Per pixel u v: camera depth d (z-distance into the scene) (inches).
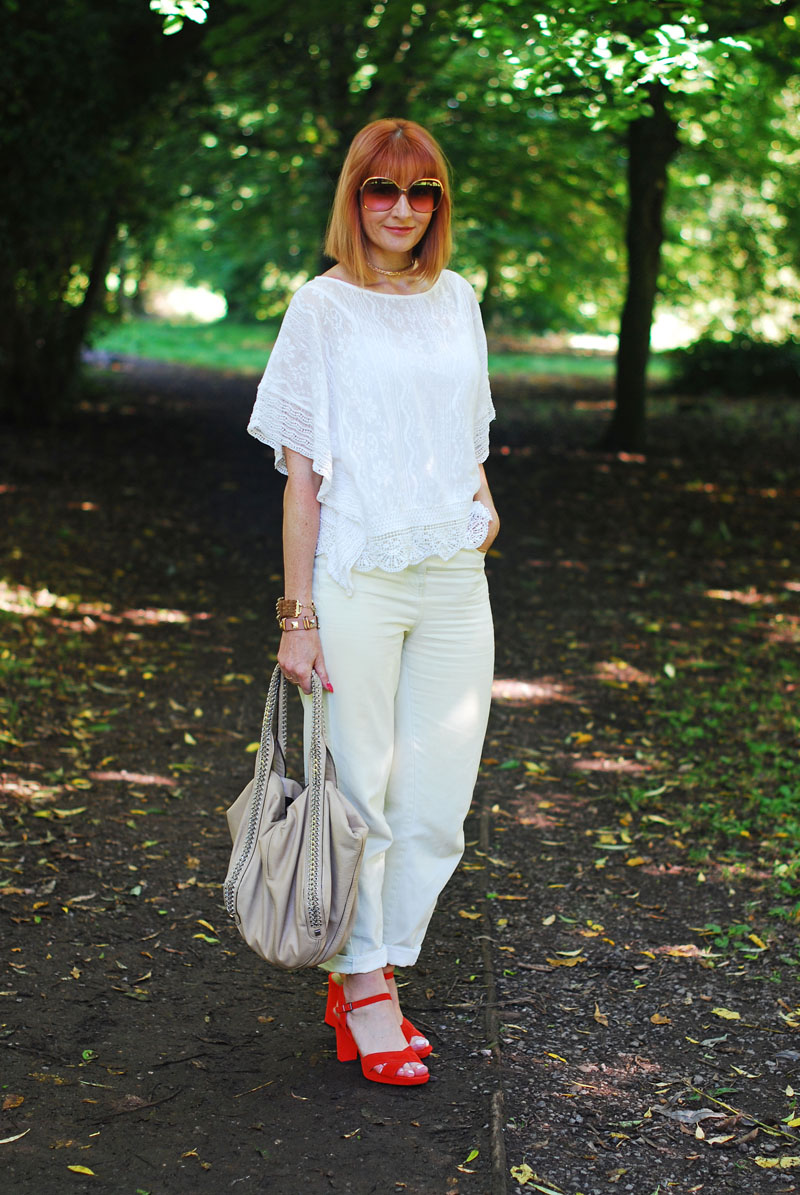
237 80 556.4
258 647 243.8
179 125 577.9
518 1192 89.8
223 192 759.1
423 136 97.4
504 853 155.6
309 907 94.1
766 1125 99.3
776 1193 90.8
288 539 98.8
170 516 366.0
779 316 954.1
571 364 1122.0
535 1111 100.8
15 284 503.8
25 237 471.8
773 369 871.7
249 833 97.2
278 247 1100.5
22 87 414.0
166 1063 106.9
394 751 104.8
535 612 279.3
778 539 362.9
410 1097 102.3
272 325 1491.1
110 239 553.0
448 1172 92.0
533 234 824.3
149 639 243.3
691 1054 110.3
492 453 525.3
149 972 123.4
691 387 880.9
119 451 483.5
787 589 303.4
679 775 181.6
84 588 276.7
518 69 226.2
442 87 520.1
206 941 130.7
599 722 206.2
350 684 99.2
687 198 807.7
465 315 102.8
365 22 485.4
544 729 203.0
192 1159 92.9
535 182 615.2
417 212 96.7
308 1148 94.7
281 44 501.4
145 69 459.5
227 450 506.6
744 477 473.1
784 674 230.1
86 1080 103.6
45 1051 107.7
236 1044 110.7
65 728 190.4
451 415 99.6
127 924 133.2
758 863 151.6
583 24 207.8
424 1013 117.3
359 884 101.3
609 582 309.0
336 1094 102.5
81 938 129.3
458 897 143.3
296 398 97.1
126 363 996.6
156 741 189.3
